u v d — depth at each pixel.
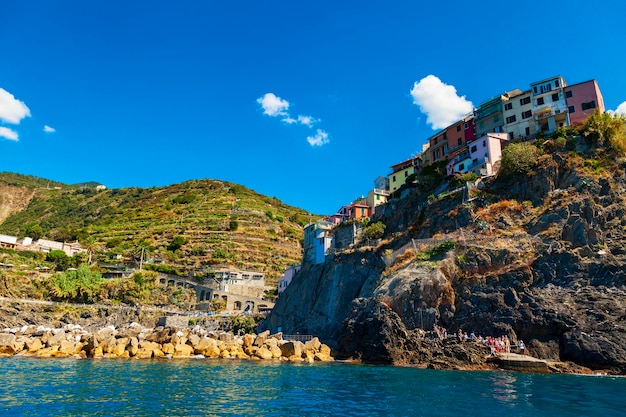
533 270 54.25
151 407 26.38
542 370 46.41
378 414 25.27
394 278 61.62
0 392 30.12
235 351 62.72
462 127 93.00
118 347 60.22
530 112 82.25
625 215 57.19
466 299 56.19
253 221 181.38
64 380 36.22
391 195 98.75
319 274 90.75
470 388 34.59
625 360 45.09
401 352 54.16
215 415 24.66
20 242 134.00
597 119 68.12
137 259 135.62
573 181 62.62
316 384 36.72
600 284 50.88
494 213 65.50
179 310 107.50
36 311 90.12
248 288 120.38
